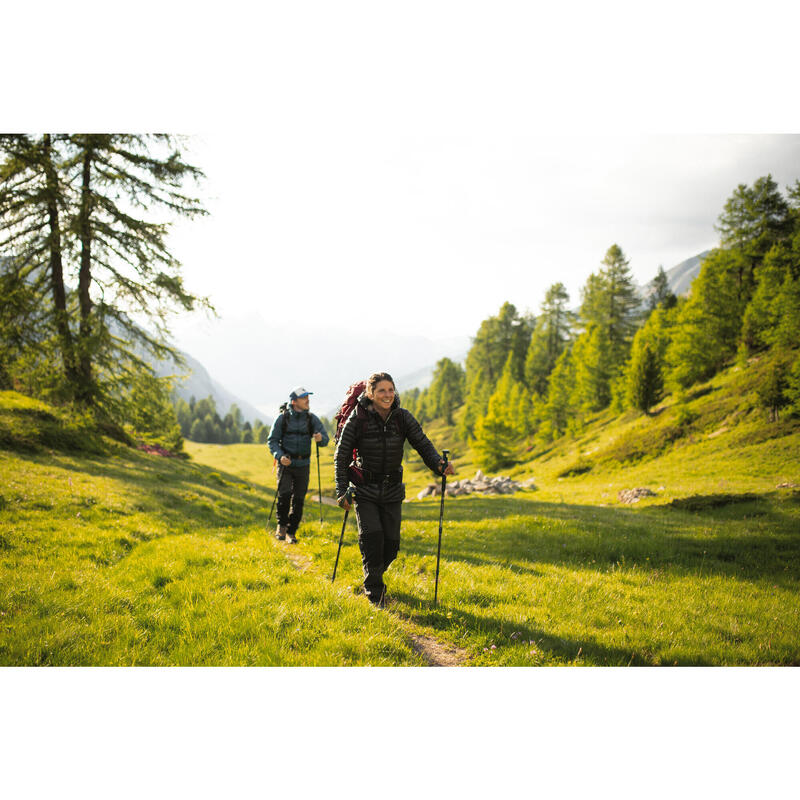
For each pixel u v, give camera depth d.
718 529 11.90
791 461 24.88
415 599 5.85
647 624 5.62
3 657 4.05
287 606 5.07
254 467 67.88
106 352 19.28
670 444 35.41
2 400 16.59
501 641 4.82
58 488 9.99
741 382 36.28
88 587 5.34
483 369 99.69
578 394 61.28
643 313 68.69
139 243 19.06
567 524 12.48
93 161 18.50
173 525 9.62
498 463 59.34
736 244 34.22
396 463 5.64
